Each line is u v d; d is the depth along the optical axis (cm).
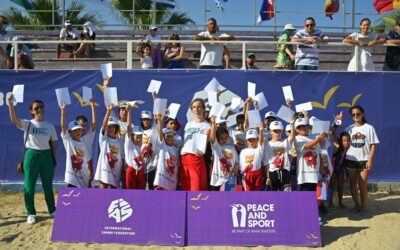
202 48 1055
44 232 770
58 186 1021
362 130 859
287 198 730
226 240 713
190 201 736
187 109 1008
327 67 1352
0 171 1029
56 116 1024
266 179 811
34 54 1466
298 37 1020
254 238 712
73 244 720
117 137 831
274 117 873
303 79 1010
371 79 1013
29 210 816
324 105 1008
